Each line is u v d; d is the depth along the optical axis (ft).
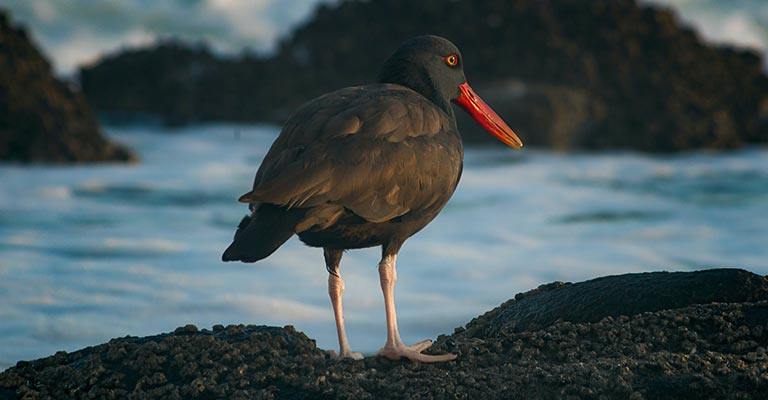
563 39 96.17
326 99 24.90
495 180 70.54
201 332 24.43
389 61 28.78
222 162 78.18
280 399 21.36
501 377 21.52
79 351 23.91
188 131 94.48
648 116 91.04
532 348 22.94
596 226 54.80
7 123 74.02
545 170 75.72
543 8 96.99
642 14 100.68
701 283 24.40
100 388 21.94
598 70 94.79
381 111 24.29
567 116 88.53
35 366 23.31
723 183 69.97
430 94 28.68
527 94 88.58
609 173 74.79
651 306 24.14
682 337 22.61
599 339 22.86
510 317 25.49
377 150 23.57
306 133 23.61
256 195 21.77
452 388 21.27
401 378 22.27
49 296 38.40
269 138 90.68
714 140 90.53
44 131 74.64
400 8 99.81
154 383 21.94
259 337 23.67
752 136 96.12
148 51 105.40
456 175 25.66
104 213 56.65
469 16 96.32
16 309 36.47
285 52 103.35
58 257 45.16
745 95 99.60
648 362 21.31
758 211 59.41
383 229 24.32
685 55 98.89
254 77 101.96
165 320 35.73
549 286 26.66
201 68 102.99
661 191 66.74
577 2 98.68
